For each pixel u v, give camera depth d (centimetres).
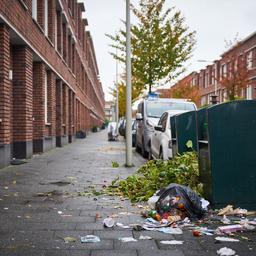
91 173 1119
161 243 478
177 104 1758
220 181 640
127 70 1343
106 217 606
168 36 2359
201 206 604
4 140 1203
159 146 1305
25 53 1471
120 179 989
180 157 869
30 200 729
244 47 4775
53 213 629
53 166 1287
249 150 643
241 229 530
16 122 1466
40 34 1719
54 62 2106
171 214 593
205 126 671
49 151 1958
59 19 2403
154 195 691
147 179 837
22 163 1359
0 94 1188
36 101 1792
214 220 584
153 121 1647
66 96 2694
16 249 456
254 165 642
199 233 511
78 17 3781
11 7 1234
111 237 502
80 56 3950
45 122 1964
